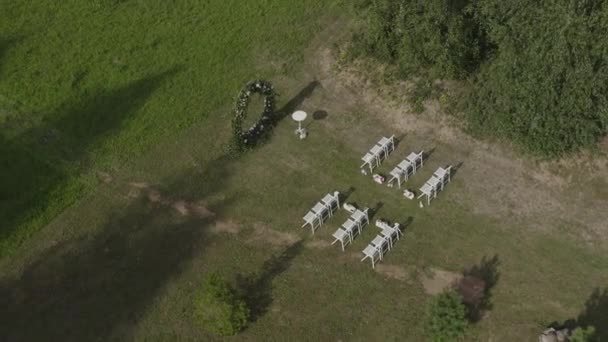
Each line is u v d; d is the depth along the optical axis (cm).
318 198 2762
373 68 3256
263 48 3481
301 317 2366
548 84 2569
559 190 2705
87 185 2889
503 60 2711
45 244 2677
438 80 3122
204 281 2373
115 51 3528
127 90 3297
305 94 3216
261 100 3219
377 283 2448
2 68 3472
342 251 2564
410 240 2580
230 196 2805
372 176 2827
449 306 2166
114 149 3030
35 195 2856
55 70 3438
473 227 2605
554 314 2314
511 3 2684
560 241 2534
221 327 2266
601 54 2498
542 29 2542
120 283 2519
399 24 2992
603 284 2389
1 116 3206
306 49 3453
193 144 3028
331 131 3034
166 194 2830
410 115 3048
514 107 2755
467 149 2891
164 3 3828
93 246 2655
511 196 2702
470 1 2905
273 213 2723
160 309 2425
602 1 2470
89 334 2372
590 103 2580
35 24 3731
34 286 2534
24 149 3055
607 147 2770
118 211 2777
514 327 2289
